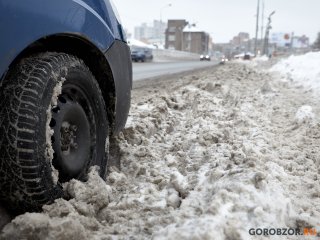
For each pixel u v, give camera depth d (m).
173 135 4.79
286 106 7.20
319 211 2.56
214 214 2.12
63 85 2.57
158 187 2.97
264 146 4.06
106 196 2.57
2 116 2.19
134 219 2.43
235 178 2.52
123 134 4.11
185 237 1.90
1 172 2.19
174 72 19.75
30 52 2.60
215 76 13.93
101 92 3.20
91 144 2.89
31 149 2.17
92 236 2.19
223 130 4.45
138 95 8.58
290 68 16.42
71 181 2.50
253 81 11.71
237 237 1.97
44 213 2.26
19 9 2.22
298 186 2.96
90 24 2.86
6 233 2.12
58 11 2.50
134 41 74.12
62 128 2.54
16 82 2.28
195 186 2.75
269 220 2.15
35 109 2.23
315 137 4.81
